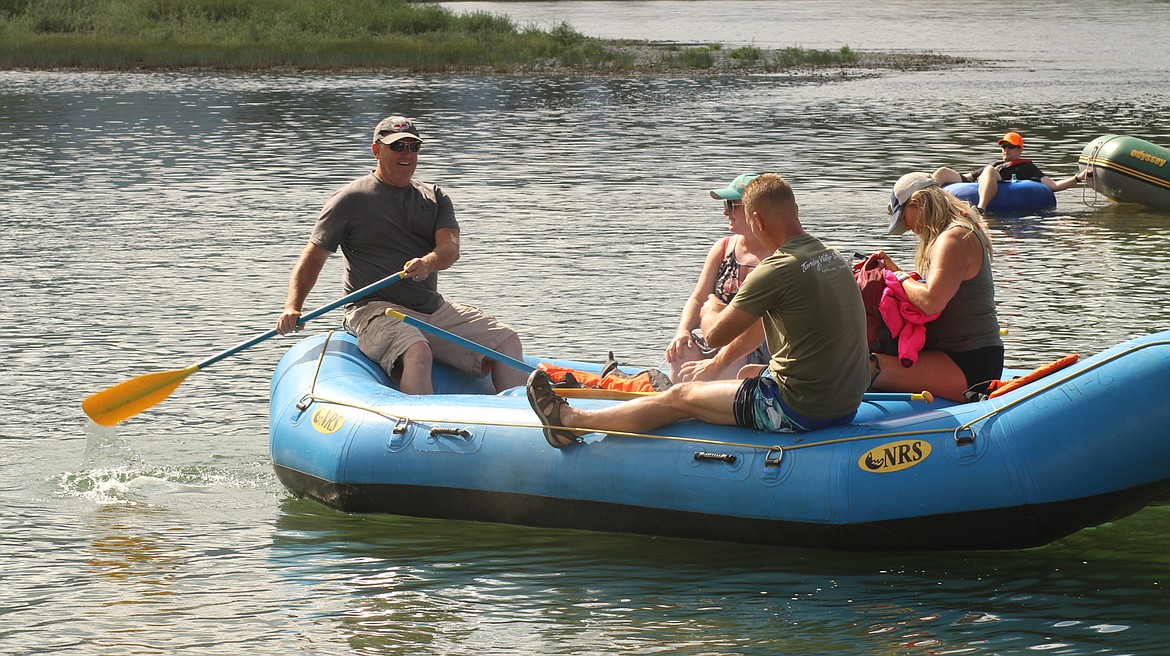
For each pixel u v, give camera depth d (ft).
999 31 309.83
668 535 29.86
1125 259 66.54
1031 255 67.97
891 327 30.81
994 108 150.71
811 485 28.25
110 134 125.18
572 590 27.20
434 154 111.24
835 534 28.30
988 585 27.07
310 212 81.20
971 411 28.25
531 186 92.38
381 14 260.83
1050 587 26.91
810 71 210.79
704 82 191.01
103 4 260.62
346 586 27.58
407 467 31.53
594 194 88.48
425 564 28.76
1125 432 26.91
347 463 32.04
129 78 192.44
